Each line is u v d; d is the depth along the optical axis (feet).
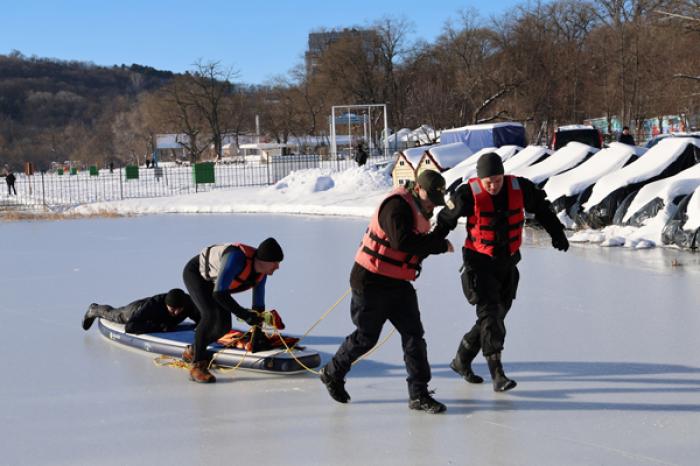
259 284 20.57
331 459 15.14
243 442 16.22
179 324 24.80
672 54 150.71
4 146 470.39
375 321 17.51
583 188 57.16
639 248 45.11
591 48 203.51
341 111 256.52
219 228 69.56
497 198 18.10
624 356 22.02
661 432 15.98
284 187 101.55
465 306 30.01
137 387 20.43
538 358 22.18
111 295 35.24
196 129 306.96
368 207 80.33
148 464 15.24
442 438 16.07
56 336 26.81
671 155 54.39
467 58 224.53
